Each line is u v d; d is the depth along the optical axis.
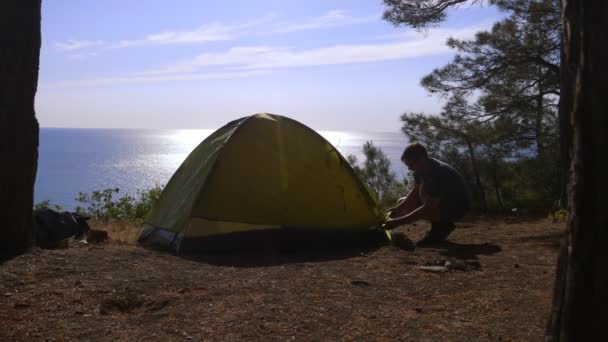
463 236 7.23
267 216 6.18
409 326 3.39
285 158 6.48
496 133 12.12
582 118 2.11
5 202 5.12
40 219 6.25
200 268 5.03
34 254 5.18
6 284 4.23
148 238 6.65
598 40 2.06
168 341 3.13
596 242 2.09
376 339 3.18
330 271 4.88
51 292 4.07
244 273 4.80
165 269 4.91
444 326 3.40
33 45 5.26
